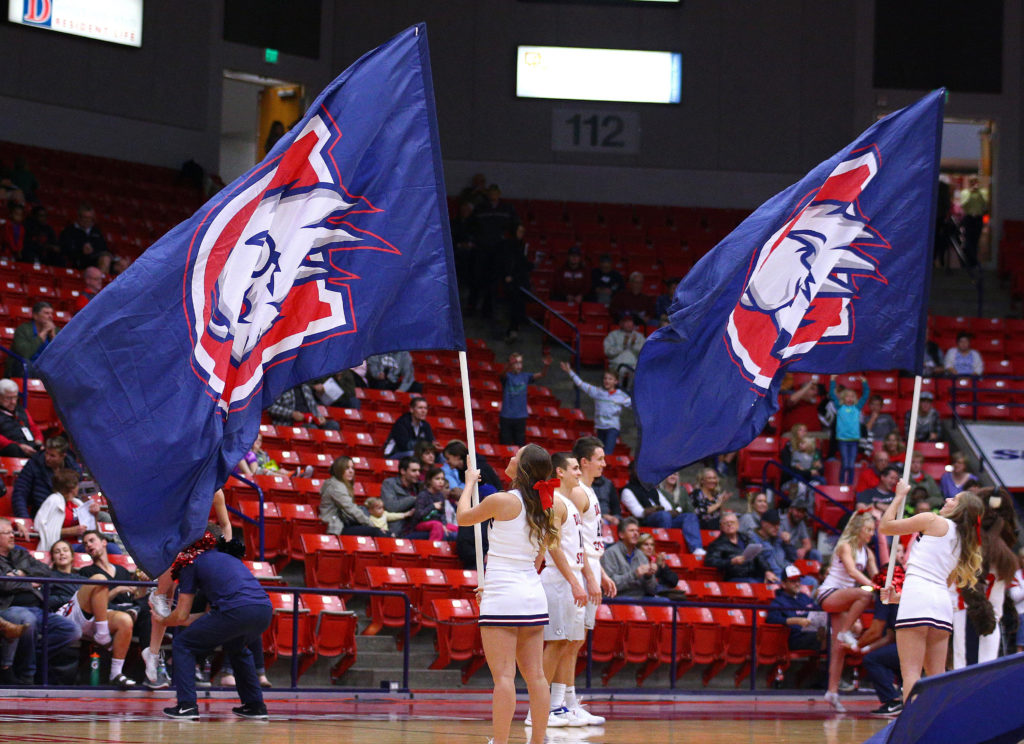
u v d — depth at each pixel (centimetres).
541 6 2988
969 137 3641
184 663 934
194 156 2794
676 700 1380
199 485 783
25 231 2172
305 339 831
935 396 2403
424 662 1408
